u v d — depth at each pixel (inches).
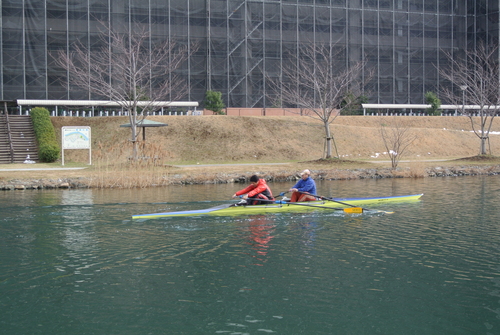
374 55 2516.0
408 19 2571.4
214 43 2300.7
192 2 2274.9
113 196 792.9
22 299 334.6
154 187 943.0
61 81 2075.5
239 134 1611.7
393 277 374.0
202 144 1545.3
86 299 334.0
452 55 2630.4
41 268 399.2
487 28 2620.6
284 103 2313.0
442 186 948.6
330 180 1079.6
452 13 2650.1
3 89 2018.9
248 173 1080.8
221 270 392.2
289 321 300.2
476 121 2127.2
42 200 742.5
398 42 2573.8
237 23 2333.9
